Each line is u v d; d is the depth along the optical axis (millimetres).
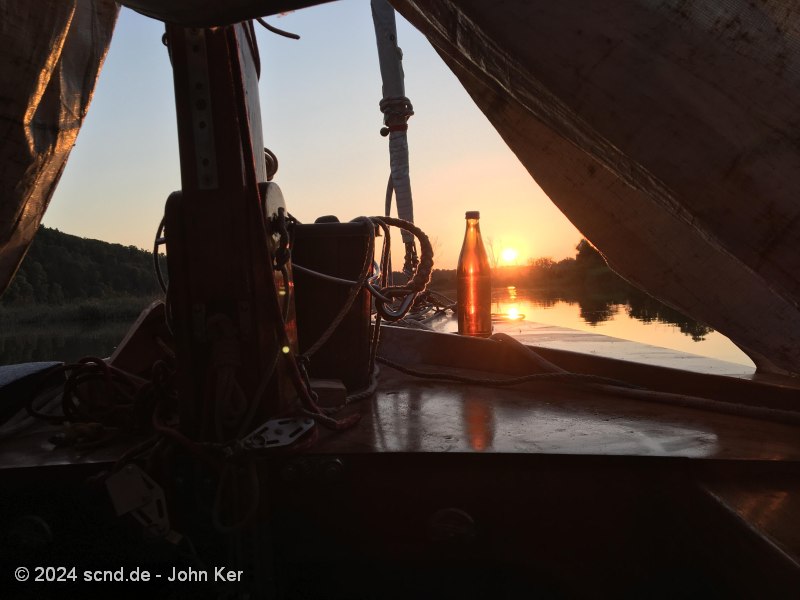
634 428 1249
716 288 1298
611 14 631
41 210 1461
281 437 1077
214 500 1062
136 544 1083
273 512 1097
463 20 844
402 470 1089
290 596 1123
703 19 600
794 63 581
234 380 1148
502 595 1105
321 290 1728
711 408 1414
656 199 817
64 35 1272
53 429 1364
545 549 1065
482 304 2488
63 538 1081
